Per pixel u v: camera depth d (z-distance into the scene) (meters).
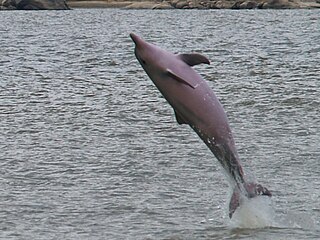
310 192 45.97
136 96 86.38
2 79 104.62
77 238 38.22
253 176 49.94
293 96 83.25
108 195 45.88
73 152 57.78
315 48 156.12
